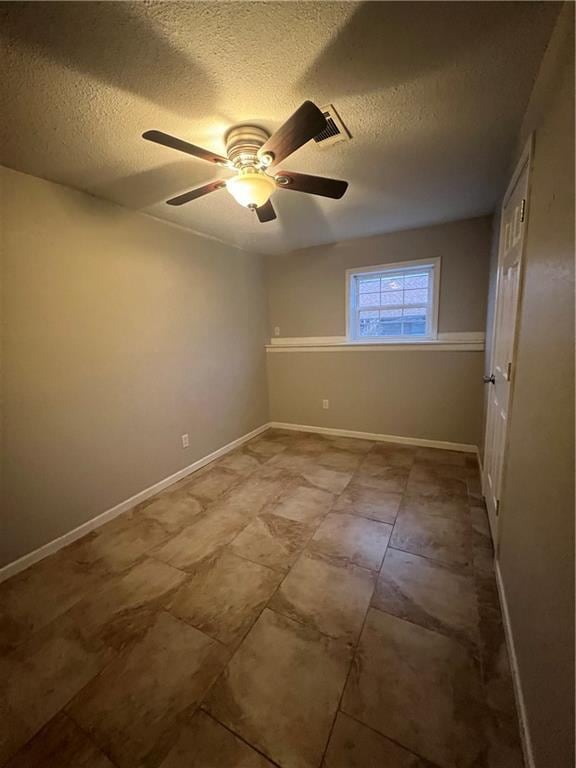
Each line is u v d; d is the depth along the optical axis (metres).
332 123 1.47
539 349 1.07
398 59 1.11
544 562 0.92
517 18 0.96
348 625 1.39
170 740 1.02
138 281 2.45
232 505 2.39
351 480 2.69
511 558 1.35
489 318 2.61
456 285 3.09
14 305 1.76
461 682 1.15
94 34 0.97
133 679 1.20
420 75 1.19
